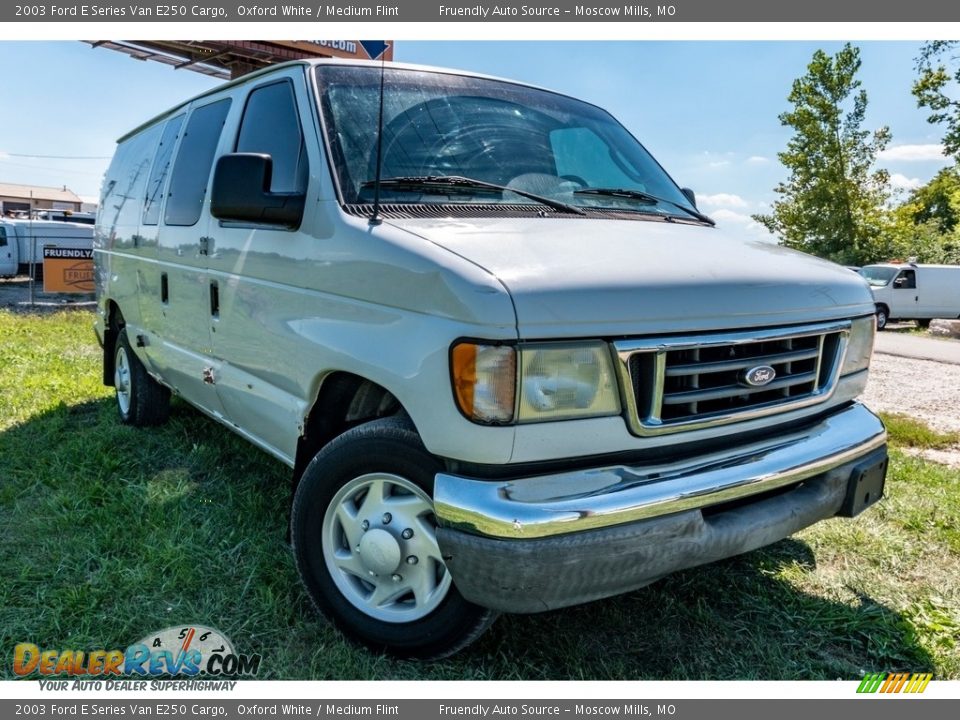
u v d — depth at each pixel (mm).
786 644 2824
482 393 2111
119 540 3340
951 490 4422
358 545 2580
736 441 2568
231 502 3777
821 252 37531
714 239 2965
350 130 2914
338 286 2598
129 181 5203
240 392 3373
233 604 2898
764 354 2543
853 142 36594
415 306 2293
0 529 3471
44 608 2805
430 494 2357
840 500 2756
